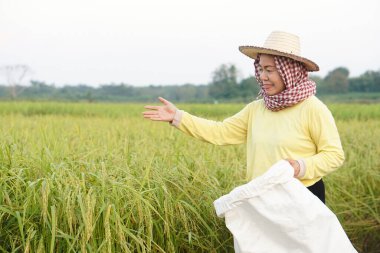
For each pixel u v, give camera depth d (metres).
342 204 5.42
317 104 3.21
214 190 4.13
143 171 3.89
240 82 50.62
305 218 2.88
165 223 3.50
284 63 3.16
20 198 3.40
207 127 3.65
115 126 8.12
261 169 3.35
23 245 3.12
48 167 3.60
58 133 6.38
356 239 5.50
